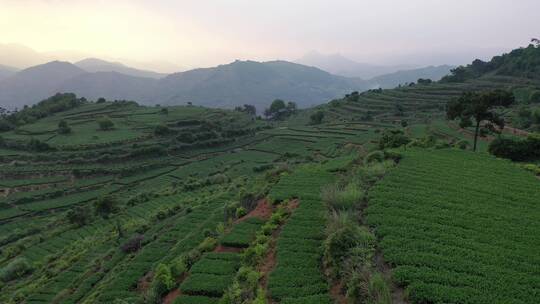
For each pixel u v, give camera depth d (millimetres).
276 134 149875
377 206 28719
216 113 185125
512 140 48875
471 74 196875
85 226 75812
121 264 45594
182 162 126938
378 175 36688
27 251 66312
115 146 126625
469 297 17938
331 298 20406
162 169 120312
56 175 109375
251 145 143750
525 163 45312
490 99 52500
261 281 23719
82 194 101125
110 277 41781
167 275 28406
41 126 145625
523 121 85750
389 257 21625
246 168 109562
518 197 30391
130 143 130625
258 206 38156
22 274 57656
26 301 43812
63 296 43250
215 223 44188
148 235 57156
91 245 62438
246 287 23719
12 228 82562
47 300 43688
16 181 104688
